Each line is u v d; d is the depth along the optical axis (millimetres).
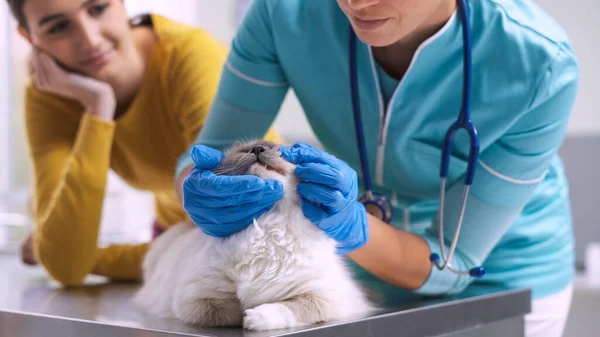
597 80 2430
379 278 1233
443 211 1174
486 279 1312
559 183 1417
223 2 3053
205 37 1578
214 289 873
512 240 1314
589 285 2164
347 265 1170
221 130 1242
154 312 1007
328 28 1170
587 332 2139
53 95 1620
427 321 942
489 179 1137
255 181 837
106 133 1501
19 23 1536
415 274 1104
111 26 1490
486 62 1107
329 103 1236
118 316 964
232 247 865
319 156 911
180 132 1561
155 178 1672
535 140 1124
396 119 1169
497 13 1100
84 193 1469
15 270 1873
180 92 1486
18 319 997
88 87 1500
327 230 895
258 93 1240
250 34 1227
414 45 1124
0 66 2881
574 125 2490
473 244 1164
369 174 1202
